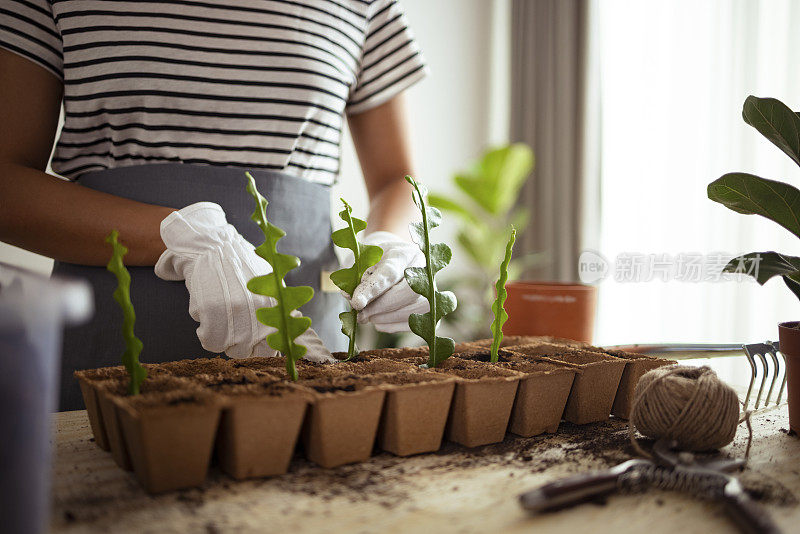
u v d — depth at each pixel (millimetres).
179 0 770
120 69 745
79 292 248
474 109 2754
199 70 778
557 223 2527
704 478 398
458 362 594
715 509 386
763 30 1841
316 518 366
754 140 1872
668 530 356
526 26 2643
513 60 2682
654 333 2156
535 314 797
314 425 458
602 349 691
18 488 270
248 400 420
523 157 2311
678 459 438
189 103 779
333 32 861
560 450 513
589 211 2408
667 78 2160
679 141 2100
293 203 800
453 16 2680
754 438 550
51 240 661
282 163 834
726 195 579
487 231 2408
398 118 997
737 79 1909
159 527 350
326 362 617
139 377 452
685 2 2086
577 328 792
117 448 450
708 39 2018
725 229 1953
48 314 243
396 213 887
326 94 849
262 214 487
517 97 2676
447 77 2682
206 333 610
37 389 277
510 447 521
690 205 2066
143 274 727
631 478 405
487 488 420
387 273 632
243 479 428
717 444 489
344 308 925
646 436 528
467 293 2654
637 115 2291
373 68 956
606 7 2416
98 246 671
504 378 525
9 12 703
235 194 765
